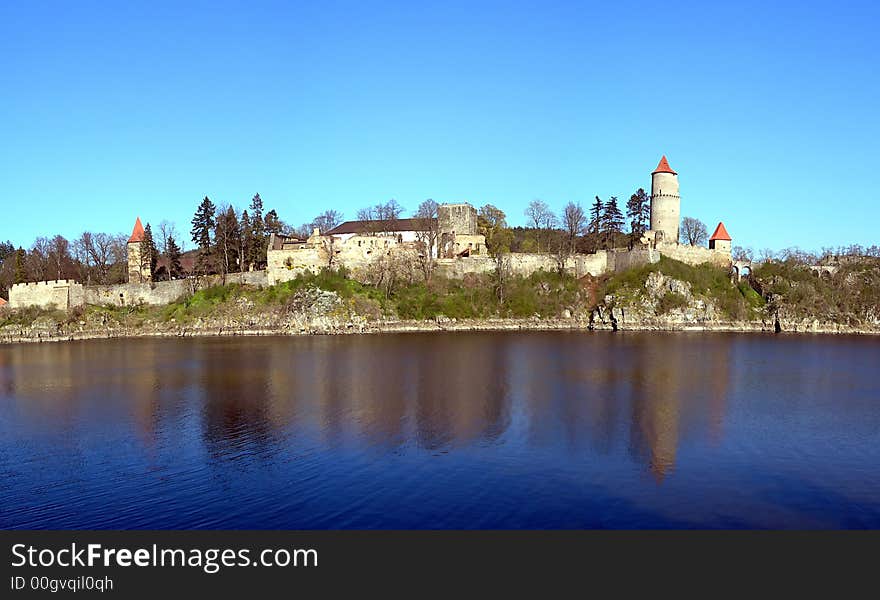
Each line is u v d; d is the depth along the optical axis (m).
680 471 41.47
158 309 142.12
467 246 166.25
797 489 38.41
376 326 136.00
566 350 103.38
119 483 39.41
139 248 161.25
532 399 63.72
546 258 159.38
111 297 143.75
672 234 165.00
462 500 36.41
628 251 156.12
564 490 37.94
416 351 101.56
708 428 52.88
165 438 49.25
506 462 42.84
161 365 87.31
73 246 178.50
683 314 144.50
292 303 137.25
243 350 103.56
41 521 34.38
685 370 83.94
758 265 163.75
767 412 59.44
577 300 151.62
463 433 50.31
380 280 146.00
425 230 163.50
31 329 129.88
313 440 48.22
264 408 59.47
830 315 151.62
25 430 52.22
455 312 144.50
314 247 149.62
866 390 71.31
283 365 86.38
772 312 150.62
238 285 146.38
